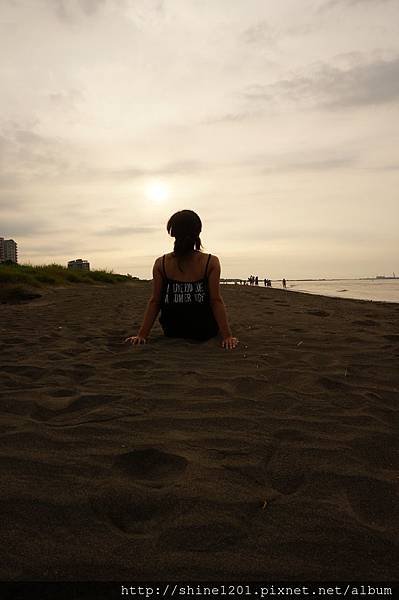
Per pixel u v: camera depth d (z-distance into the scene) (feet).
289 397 8.15
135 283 94.63
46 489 4.82
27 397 8.11
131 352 12.21
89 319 22.45
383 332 16.57
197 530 4.12
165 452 5.81
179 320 13.92
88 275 78.38
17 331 17.40
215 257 13.33
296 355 11.85
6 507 4.43
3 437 6.25
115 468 5.37
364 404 7.86
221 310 13.14
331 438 6.34
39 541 3.92
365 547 3.91
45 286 48.75
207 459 5.62
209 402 7.81
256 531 4.11
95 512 4.40
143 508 4.50
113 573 3.54
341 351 12.44
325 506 4.56
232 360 11.12
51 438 6.25
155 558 3.73
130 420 6.95
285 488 4.95
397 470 5.46
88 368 10.46
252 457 5.70
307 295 51.96
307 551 3.85
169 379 9.38
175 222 13.12
